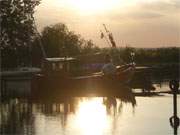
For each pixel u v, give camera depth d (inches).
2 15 2672.2
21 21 2726.4
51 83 2426.2
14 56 2854.3
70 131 1137.4
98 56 3021.7
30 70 3297.2
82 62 2955.2
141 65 3816.4
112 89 2383.1
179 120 1231.5
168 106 1611.7
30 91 2445.9
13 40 2711.6
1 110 1567.4
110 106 1663.4
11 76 3297.2
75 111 1525.6
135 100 1845.5
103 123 1251.2
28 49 2906.0
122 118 1341.0
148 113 1439.5
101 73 2519.7
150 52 3880.4
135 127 1181.7
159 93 2118.6
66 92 2370.8
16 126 1203.9
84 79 2411.4
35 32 2795.3
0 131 1128.8
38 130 1146.7
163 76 3225.9
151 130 1138.7
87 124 1235.9
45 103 1811.0
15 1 2699.3
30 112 1503.4
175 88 1219.9
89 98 2005.4
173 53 3843.5
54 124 1237.1
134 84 2428.6
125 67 2456.9
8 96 2166.6
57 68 2518.5
